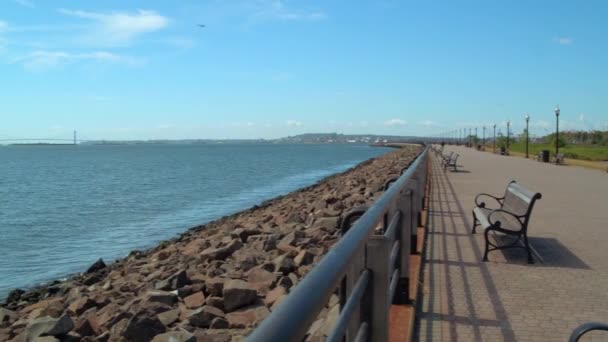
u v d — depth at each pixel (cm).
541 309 557
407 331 459
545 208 1330
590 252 824
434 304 570
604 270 715
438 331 496
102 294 926
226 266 963
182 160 9900
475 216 936
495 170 2905
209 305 704
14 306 1084
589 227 1052
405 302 539
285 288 748
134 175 5722
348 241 243
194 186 4275
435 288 629
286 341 135
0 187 4403
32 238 2047
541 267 729
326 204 1822
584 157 4291
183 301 754
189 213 2703
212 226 2000
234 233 1334
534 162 3819
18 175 6078
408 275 538
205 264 1041
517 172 2741
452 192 1733
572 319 529
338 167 7212
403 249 536
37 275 1466
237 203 3114
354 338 273
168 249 1452
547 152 3888
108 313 746
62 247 1869
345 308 244
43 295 1170
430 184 1908
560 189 1842
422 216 1062
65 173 6350
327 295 178
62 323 662
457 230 1003
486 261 760
